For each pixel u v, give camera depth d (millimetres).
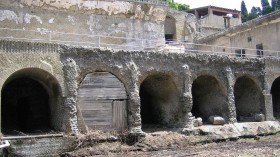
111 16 34031
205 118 30625
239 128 27531
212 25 52875
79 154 20891
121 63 24531
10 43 20812
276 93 34562
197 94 31609
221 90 29062
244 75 30234
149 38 35875
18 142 19875
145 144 22922
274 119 30938
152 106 30188
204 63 28000
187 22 47312
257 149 21859
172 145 23453
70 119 22047
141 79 25031
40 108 26016
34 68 21609
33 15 30453
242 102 33062
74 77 22609
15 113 25859
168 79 26875
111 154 21328
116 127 24359
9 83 25781
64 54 22672
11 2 29609
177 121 26875
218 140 25469
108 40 33562
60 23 31516
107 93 24609
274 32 35219
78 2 32188
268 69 31531
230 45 41281
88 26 32750
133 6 34656
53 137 20938
